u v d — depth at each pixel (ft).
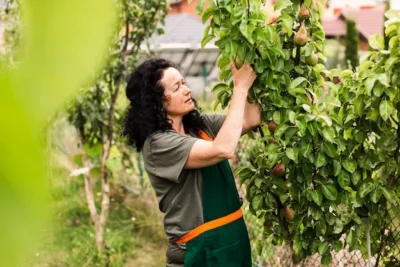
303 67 10.03
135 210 23.91
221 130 8.90
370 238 11.25
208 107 27.50
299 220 10.45
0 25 1.39
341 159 10.09
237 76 9.16
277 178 10.39
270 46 9.05
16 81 0.50
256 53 9.32
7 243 0.50
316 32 9.94
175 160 9.30
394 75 9.49
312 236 10.69
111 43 0.61
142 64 10.00
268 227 11.16
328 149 9.78
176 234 9.64
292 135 9.63
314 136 9.73
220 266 9.62
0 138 0.50
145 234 22.85
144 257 21.45
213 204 9.64
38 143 0.51
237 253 9.81
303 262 11.53
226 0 8.97
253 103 9.89
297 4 9.61
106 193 20.85
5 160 0.50
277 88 9.53
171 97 9.79
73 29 0.51
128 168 23.62
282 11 9.57
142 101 9.75
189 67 57.47
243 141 17.28
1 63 0.56
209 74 58.18
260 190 10.52
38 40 0.51
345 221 10.47
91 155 20.74
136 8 19.06
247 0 8.83
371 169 10.65
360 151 10.42
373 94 9.82
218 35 9.12
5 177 0.50
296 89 9.63
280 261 13.56
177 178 9.27
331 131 9.55
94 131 20.40
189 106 9.98
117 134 21.36
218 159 9.01
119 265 20.33
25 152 0.51
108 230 21.95
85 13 0.51
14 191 0.50
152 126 9.72
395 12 9.70
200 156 9.10
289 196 10.48
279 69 9.45
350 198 10.35
